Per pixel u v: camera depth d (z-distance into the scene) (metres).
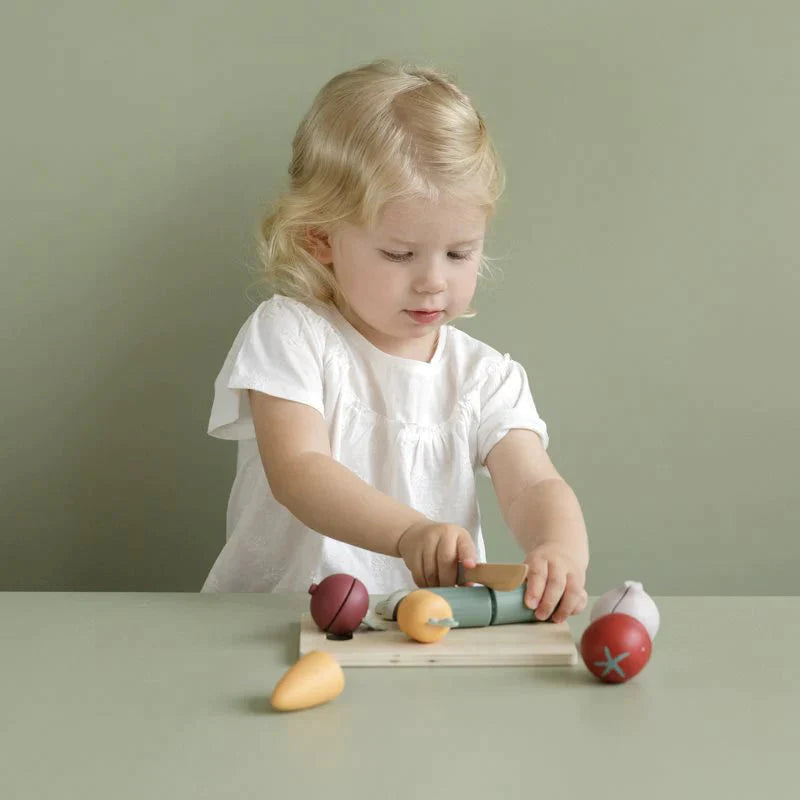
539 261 1.43
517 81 1.41
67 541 1.45
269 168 1.40
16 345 1.42
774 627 0.90
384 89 1.20
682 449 1.47
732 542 1.49
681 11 1.41
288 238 1.28
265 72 1.39
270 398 1.21
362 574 1.30
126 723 0.67
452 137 1.17
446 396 1.33
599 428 1.46
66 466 1.44
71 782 0.59
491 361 1.35
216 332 1.42
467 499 1.33
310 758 0.62
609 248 1.44
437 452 1.32
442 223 1.17
